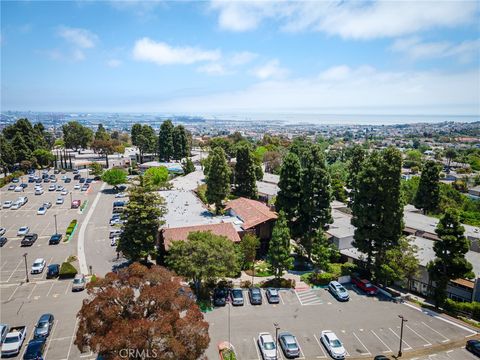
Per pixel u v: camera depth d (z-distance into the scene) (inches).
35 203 3540.8
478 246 2233.0
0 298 1707.7
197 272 1604.3
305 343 1390.3
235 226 2250.2
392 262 1791.3
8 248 2357.3
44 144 6235.2
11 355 1282.0
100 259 2188.7
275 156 5433.1
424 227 2500.0
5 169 4847.4
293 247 2394.2
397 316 1600.6
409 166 7052.2
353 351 1347.2
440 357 1314.0
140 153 6210.6
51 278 1932.8
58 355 1286.9
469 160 7386.8
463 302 1705.2
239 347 1349.7
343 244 2315.5
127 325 898.1
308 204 2149.4
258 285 1859.0
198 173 4603.8
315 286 1888.5
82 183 4537.4
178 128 5826.8
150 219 1989.4
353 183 2908.5
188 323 964.6
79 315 1015.0
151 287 1045.2
